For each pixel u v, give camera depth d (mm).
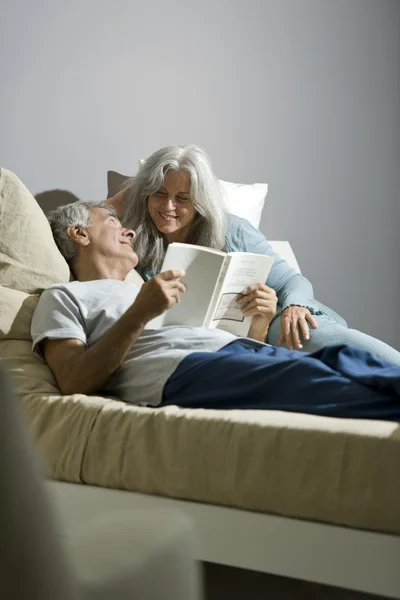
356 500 1536
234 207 3326
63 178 3127
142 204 2746
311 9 3818
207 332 2160
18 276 2268
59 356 2072
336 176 3922
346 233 3965
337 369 1821
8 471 788
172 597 982
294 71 3777
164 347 2096
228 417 1699
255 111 3660
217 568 1878
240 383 1890
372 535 1523
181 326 2172
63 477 1835
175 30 3412
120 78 3260
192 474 1690
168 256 2121
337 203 3930
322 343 2666
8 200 2395
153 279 2049
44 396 1947
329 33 3879
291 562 1594
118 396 2090
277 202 3756
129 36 3283
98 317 2174
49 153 3090
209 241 2791
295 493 1591
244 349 2127
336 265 3945
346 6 3928
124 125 3277
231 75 3582
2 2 2969
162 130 3383
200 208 2734
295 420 1655
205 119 3510
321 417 1685
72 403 1887
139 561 936
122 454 1772
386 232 4090
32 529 806
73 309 2158
